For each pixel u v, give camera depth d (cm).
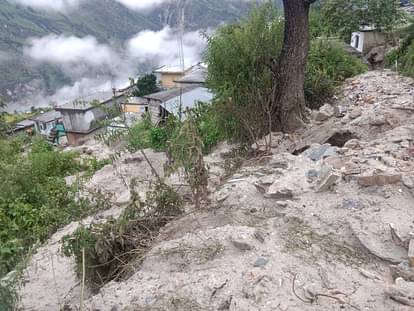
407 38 1456
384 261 324
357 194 409
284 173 489
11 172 821
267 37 751
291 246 354
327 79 893
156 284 342
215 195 496
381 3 2033
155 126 953
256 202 450
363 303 276
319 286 300
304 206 410
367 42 2025
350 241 352
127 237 439
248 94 727
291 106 733
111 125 607
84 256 390
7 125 1104
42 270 521
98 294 354
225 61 748
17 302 365
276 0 793
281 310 276
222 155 736
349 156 496
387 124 642
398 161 455
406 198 386
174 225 455
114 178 839
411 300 267
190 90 1596
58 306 426
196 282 328
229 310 282
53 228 686
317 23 1045
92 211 617
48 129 2767
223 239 381
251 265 334
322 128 707
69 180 1019
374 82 943
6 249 366
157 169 820
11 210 725
